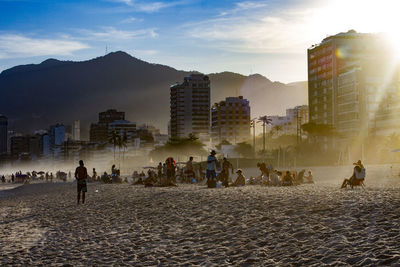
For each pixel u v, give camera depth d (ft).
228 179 120.67
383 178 184.34
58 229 63.21
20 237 58.95
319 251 35.55
